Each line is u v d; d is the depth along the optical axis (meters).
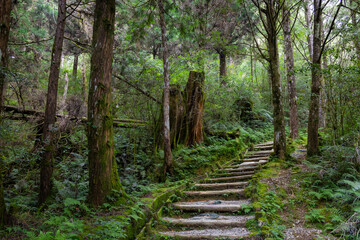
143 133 8.70
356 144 5.72
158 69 9.74
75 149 7.51
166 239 4.14
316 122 7.63
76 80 14.00
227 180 7.23
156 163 7.78
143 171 7.16
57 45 5.18
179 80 11.98
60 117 7.41
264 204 4.98
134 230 4.16
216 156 9.27
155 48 16.67
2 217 3.40
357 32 6.23
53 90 5.08
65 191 4.80
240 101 15.92
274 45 8.34
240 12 13.41
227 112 13.34
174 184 6.89
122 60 9.33
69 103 8.73
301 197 5.32
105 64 4.75
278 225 4.29
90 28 10.35
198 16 9.09
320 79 7.53
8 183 5.64
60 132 6.72
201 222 4.73
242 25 14.63
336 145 6.77
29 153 5.47
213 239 4.05
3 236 3.12
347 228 3.74
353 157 5.74
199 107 9.98
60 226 3.16
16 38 9.53
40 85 10.16
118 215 4.23
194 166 8.12
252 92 15.52
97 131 4.66
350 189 4.80
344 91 6.38
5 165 5.29
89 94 4.73
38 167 6.01
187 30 8.84
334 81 6.69
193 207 5.50
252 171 7.76
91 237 3.29
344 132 6.91
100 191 4.61
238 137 11.62
